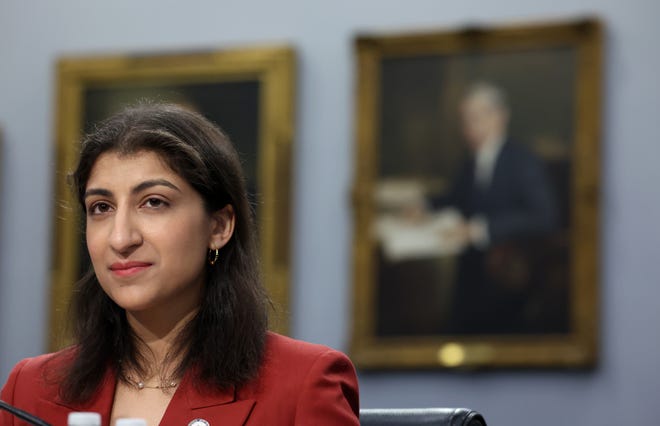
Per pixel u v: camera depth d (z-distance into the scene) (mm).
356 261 11141
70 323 4090
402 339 11023
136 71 11766
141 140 3746
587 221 10711
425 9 11359
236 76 11531
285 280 11164
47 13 12203
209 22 11812
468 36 11078
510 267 10906
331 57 11500
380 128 11273
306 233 11328
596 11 10977
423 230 11102
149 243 3729
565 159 10859
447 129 11156
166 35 11914
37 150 12023
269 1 11695
